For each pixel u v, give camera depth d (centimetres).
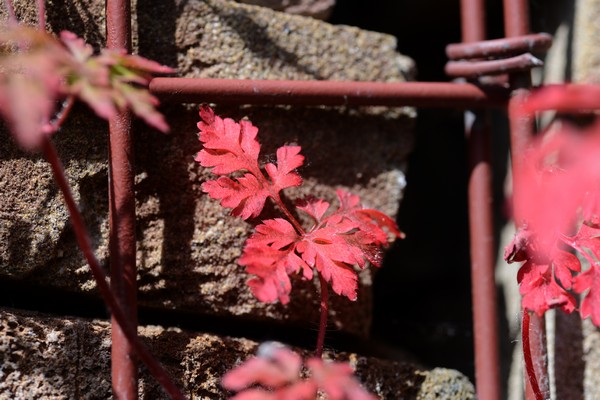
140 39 41
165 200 41
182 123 41
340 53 43
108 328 40
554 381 44
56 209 40
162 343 40
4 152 39
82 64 35
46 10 40
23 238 39
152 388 40
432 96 42
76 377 39
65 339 39
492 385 42
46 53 34
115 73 35
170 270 41
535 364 41
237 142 39
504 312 46
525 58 41
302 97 41
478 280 43
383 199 43
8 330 39
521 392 45
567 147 34
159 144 41
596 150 34
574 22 45
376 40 43
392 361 42
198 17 42
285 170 40
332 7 44
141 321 41
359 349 43
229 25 42
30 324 39
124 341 39
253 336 42
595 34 45
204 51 42
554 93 35
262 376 35
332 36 43
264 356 41
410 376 42
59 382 39
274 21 42
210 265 41
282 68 42
